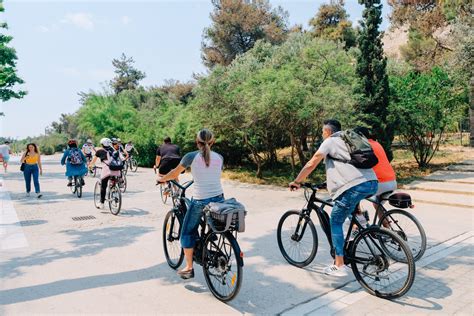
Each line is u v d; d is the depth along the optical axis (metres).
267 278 4.74
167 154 9.36
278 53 20.28
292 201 10.25
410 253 3.93
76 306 4.05
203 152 4.20
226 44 38.47
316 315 3.77
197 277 4.82
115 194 8.80
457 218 7.76
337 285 4.50
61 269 5.20
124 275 4.94
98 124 27.58
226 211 3.82
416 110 13.41
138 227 7.56
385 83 13.27
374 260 4.20
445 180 11.57
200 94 13.98
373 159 4.17
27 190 11.48
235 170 18.33
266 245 6.13
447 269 4.91
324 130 4.67
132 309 3.96
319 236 6.54
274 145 17.64
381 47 13.69
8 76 26.23
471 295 4.14
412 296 4.14
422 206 8.99
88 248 6.18
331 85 12.25
